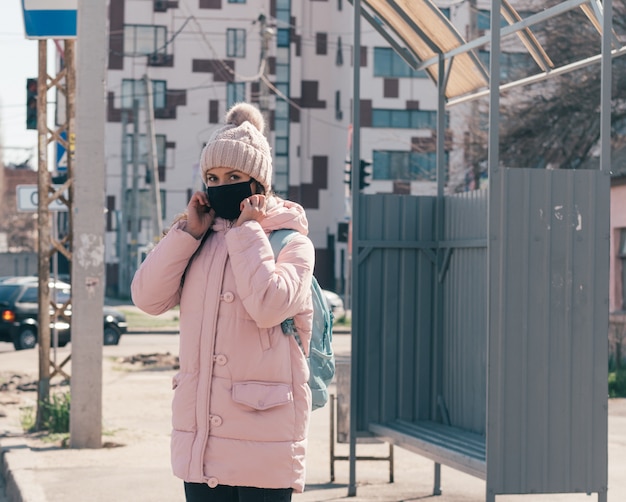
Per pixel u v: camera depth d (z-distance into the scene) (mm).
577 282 6117
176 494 7812
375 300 7910
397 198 7953
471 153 27297
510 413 6023
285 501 3799
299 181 61812
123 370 19312
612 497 7656
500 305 6031
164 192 60719
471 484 8203
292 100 61688
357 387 7840
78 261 10133
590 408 6113
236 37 61219
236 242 3721
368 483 8289
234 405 3713
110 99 60438
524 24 7133
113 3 60312
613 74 23219
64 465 9086
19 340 24906
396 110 58500
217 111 61094
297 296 3738
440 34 8086
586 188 6141
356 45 7863
